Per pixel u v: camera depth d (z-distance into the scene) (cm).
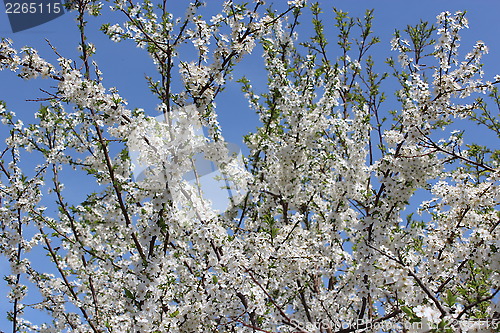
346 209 760
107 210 670
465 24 628
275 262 693
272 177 908
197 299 638
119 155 688
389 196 666
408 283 476
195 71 699
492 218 584
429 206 690
